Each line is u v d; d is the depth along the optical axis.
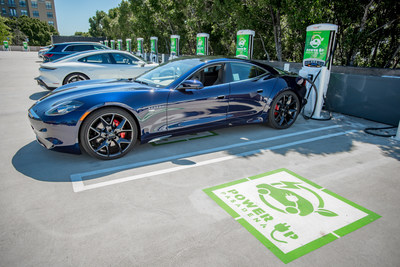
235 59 4.66
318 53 6.04
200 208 2.66
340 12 10.81
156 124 3.91
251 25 13.45
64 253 2.06
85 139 3.50
